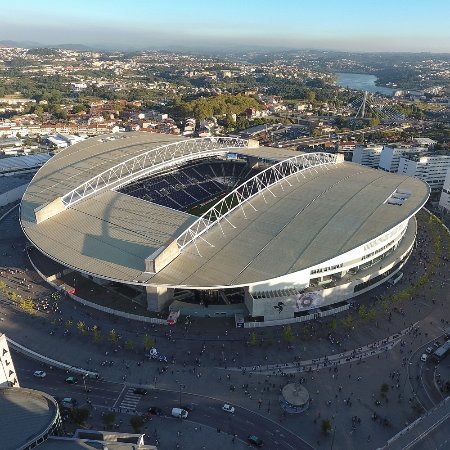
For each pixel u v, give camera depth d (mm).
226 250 113875
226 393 89312
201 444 77938
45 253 116438
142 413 84188
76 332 107188
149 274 105750
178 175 185375
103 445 65688
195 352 100750
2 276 131875
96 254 113812
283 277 107750
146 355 99188
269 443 78188
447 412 83938
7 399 71688
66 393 89312
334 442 78375
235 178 196000
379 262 129375
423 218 182750
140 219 127688
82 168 166500
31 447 64125
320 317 113750
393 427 81500
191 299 120688
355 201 131750
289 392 86750
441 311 116812
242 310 113500
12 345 102562
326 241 113750
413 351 101625
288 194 139375
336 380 92688
